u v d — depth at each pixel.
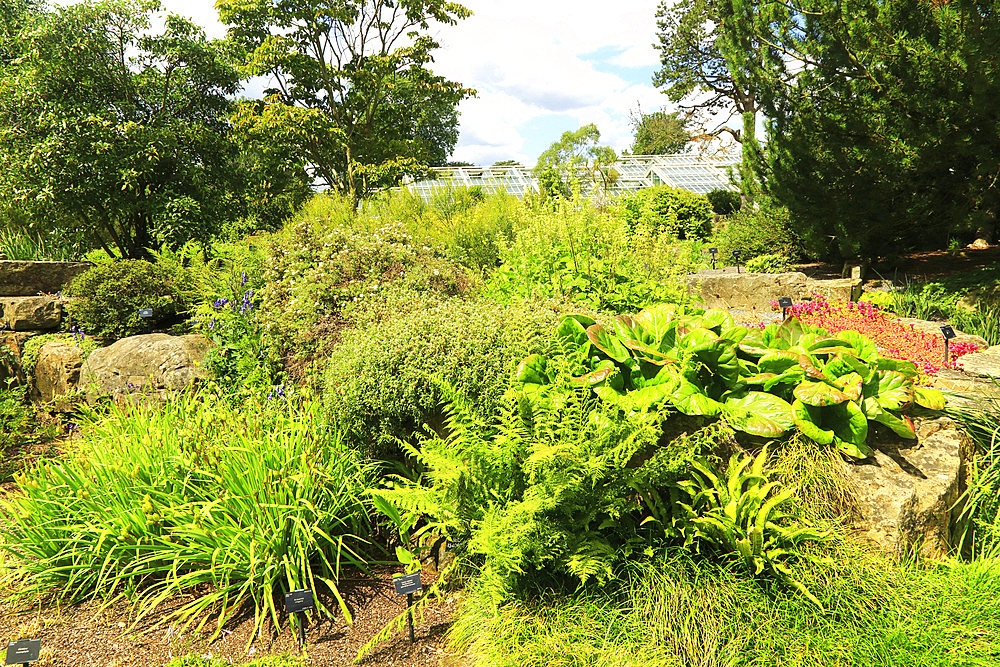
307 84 19.34
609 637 2.48
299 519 3.01
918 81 7.71
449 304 4.61
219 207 13.84
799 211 10.22
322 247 6.19
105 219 11.90
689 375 3.15
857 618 2.43
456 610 2.91
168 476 3.39
